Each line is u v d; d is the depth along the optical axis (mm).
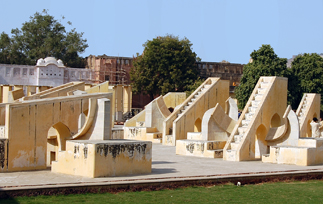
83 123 19172
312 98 32312
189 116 29172
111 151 15258
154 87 58938
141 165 16078
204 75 64312
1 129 19406
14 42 68562
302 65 48469
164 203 12695
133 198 13047
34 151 17469
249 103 24188
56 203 12180
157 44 58938
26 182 14008
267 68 46281
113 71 61156
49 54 67312
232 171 17047
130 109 51656
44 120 17844
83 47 70625
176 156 22469
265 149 23234
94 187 13586
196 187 14922
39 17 70438
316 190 15148
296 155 19406
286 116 21781
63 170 16281
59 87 33281
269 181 16469
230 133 24297
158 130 31609
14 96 33188
